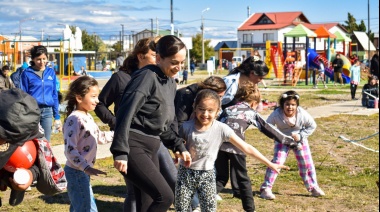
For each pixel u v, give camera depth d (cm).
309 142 1268
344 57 3809
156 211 496
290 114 745
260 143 1240
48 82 866
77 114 536
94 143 535
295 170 930
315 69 3556
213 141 544
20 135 380
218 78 621
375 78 2134
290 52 4128
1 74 735
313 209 712
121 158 459
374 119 1755
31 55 864
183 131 548
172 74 496
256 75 664
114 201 738
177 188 552
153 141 497
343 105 2242
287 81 3953
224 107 667
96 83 548
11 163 402
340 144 1238
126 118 464
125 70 598
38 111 389
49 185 421
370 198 762
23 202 730
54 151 1089
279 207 718
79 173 533
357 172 928
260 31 9906
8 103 377
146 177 491
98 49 10500
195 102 539
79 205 534
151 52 584
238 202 730
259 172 923
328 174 912
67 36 3894
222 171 675
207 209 549
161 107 492
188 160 519
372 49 8312
